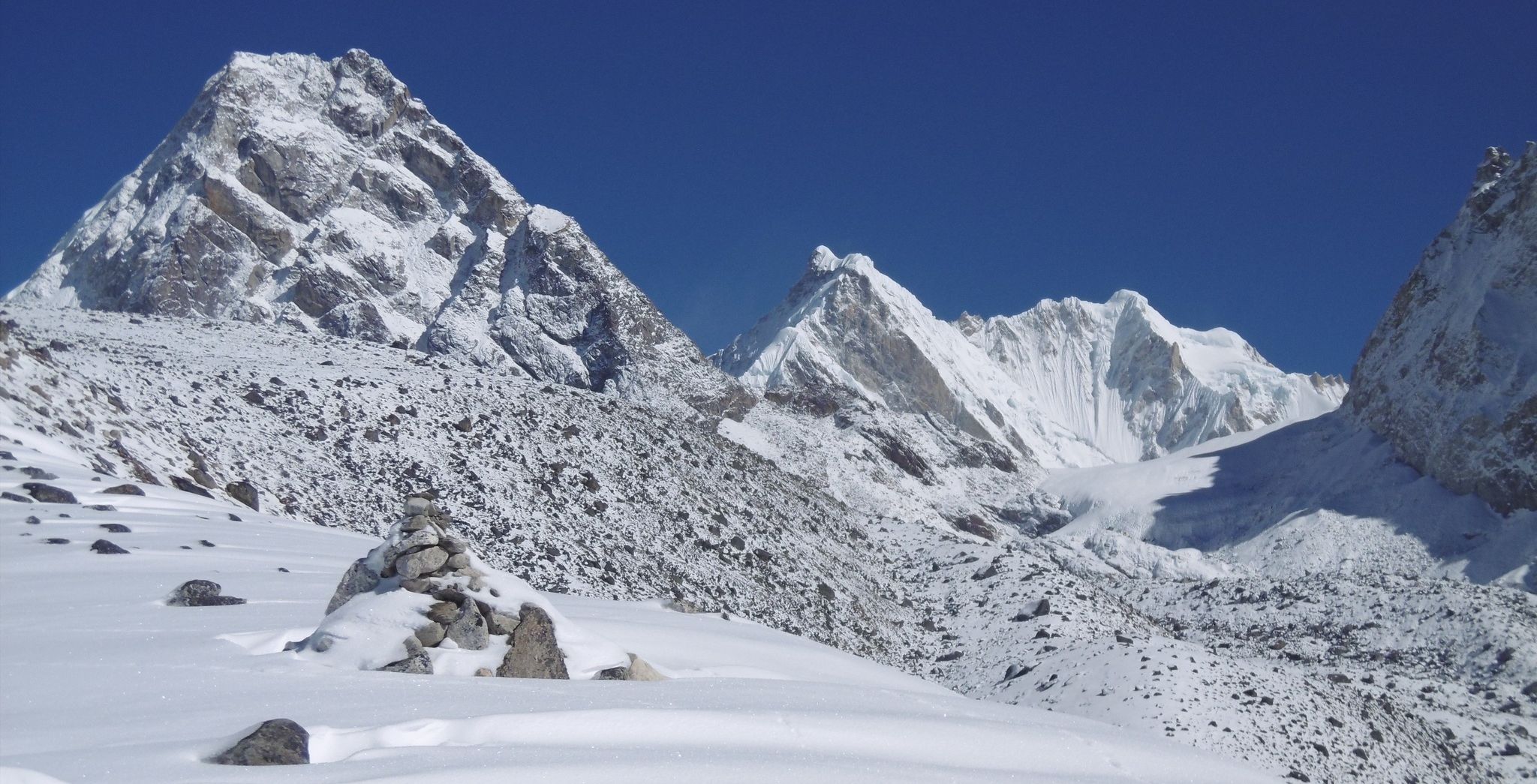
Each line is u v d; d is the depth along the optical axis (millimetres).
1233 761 17969
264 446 54125
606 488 66500
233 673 15281
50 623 18453
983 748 15656
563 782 11633
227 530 30406
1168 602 86125
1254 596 82188
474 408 68375
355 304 144000
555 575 53500
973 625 68188
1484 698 62562
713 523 69062
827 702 17047
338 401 62469
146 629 18188
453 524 54844
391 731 12703
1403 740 50812
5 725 12773
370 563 18406
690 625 27359
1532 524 105688
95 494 31141
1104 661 54000
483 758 12094
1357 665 69438
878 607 69688
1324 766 46531
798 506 82500
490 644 17562
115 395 47656
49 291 158875
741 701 16234
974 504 132000
